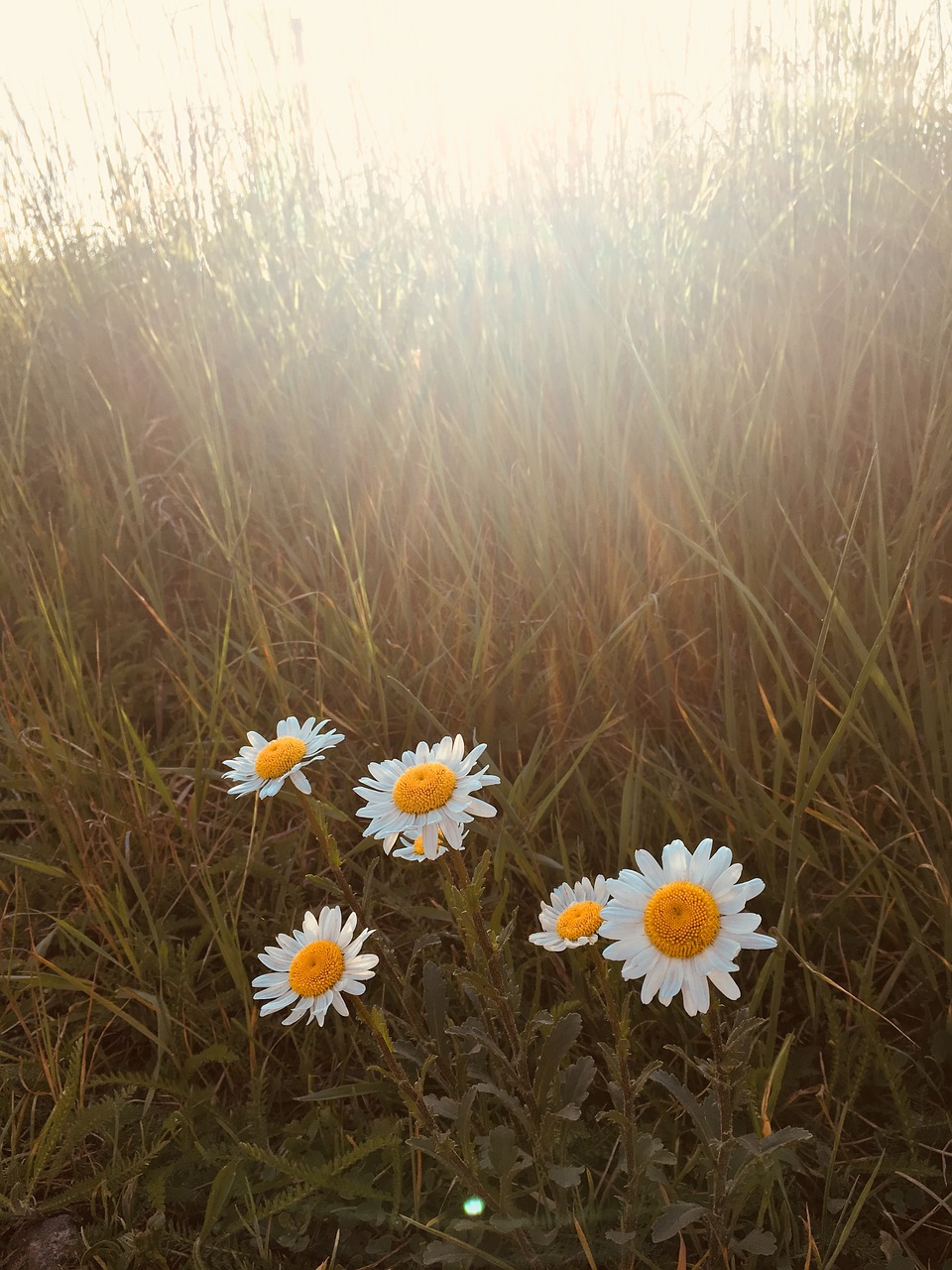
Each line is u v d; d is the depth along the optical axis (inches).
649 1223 13.2
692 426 21.6
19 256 32.5
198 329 27.7
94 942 17.9
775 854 17.0
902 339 22.9
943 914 15.4
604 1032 15.3
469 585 21.4
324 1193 14.3
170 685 23.0
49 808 18.7
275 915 17.9
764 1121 12.3
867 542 18.9
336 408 26.9
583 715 19.4
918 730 17.9
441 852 12.2
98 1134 15.0
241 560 23.6
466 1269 12.9
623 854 16.6
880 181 25.4
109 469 26.4
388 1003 16.3
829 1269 12.3
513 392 22.9
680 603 20.4
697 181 26.8
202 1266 13.2
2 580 24.7
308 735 13.7
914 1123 13.8
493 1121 14.8
